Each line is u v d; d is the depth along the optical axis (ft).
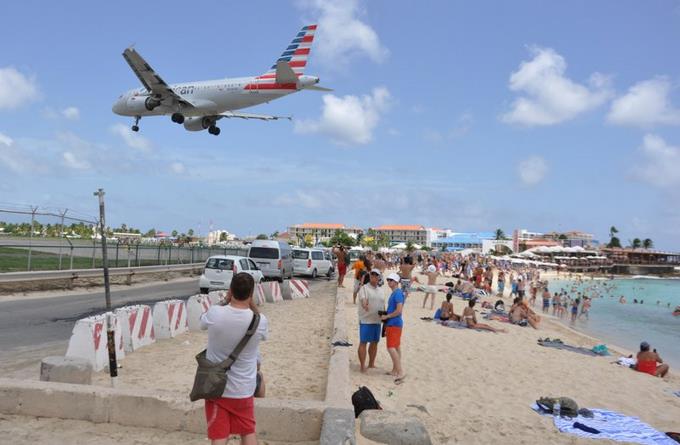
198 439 16.16
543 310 111.24
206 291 61.82
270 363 28.89
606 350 47.14
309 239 460.55
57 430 16.33
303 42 94.58
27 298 54.03
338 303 50.14
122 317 30.01
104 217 24.95
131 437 16.07
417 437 17.26
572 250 367.66
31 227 62.23
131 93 86.28
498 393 27.48
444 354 37.14
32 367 25.76
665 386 34.94
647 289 240.53
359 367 30.45
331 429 15.20
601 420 23.75
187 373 25.38
